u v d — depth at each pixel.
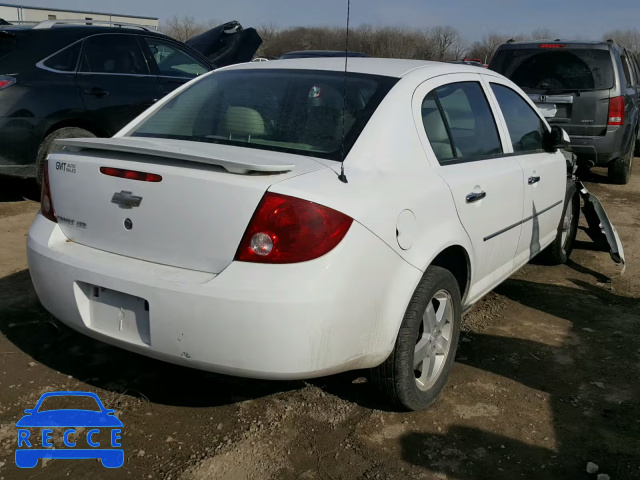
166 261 2.50
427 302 2.82
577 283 4.90
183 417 2.87
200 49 11.27
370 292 2.49
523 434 2.87
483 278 3.52
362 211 2.46
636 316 4.27
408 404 2.88
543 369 3.48
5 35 5.86
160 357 2.48
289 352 2.31
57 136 6.02
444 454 2.70
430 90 3.21
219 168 2.41
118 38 6.54
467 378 3.34
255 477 2.50
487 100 3.74
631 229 6.57
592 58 7.95
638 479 2.59
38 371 3.18
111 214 2.61
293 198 2.32
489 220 3.39
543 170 4.20
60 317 2.76
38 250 2.77
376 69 3.25
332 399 3.05
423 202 2.79
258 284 2.28
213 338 2.33
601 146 7.96
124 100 6.44
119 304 2.56
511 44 8.42
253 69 3.48
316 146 2.78
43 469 2.50
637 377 3.43
